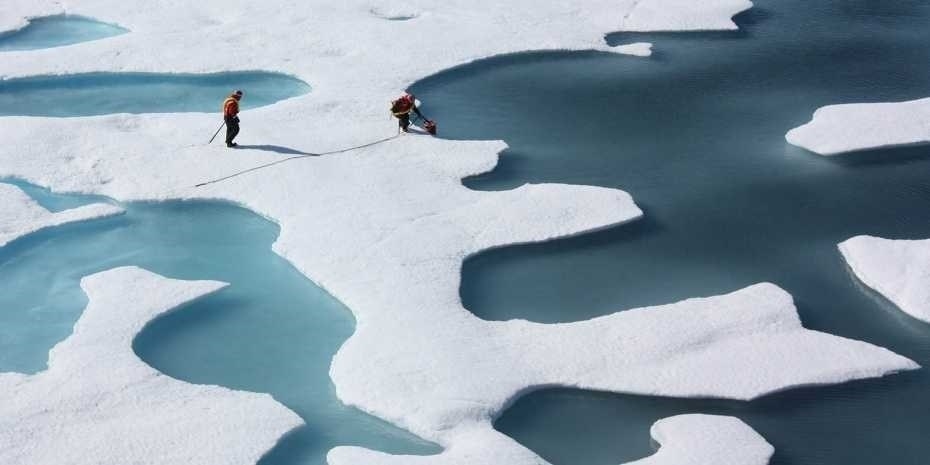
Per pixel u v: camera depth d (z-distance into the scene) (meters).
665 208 35.00
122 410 24.89
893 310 29.69
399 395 25.34
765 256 32.38
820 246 32.94
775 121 41.12
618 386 25.92
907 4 53.94
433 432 24.30
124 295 29.48
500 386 25.66
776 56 47.31
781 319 28.31
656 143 39.41
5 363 27.41
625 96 43.28
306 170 36.41
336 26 49.41
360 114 40.78
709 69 45.88
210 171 36.47
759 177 36.97
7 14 51.16
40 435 23.94
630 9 51.88
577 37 48.34
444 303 29.06
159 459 23.25
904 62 46.62
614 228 33.53
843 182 36.69
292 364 27.41
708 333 27.69
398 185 35.44
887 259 31.39
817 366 26.55
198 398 25.36
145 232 33.69
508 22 50.12
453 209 34.03
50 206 35.22
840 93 43.50
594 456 24.38
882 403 25.78
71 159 37.47
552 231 32.84
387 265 30.83
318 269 30.75
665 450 23.69
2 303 30.00
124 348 27.20
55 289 30.70
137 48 46.69
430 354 26.77
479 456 23.28
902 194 35.97
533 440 24.83
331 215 33.59
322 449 24.36
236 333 28.62
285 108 41.06
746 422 25.17
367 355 26.81
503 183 36.41
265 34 48.41
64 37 49.59
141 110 42.12
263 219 34.31
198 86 44.16
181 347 28.05
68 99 43.00
